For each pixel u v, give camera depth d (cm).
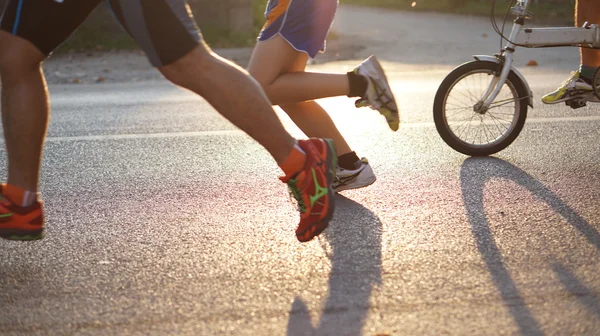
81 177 423
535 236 299
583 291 242
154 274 266
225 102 244
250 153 470
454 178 395
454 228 311
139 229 323
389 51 1199
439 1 2147
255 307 234
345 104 668
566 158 434
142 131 555
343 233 307
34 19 243
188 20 239
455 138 444
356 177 361
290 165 256
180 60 239
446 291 243
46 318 231
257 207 352
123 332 220
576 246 286
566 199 352
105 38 1310
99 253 292
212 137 523
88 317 231
